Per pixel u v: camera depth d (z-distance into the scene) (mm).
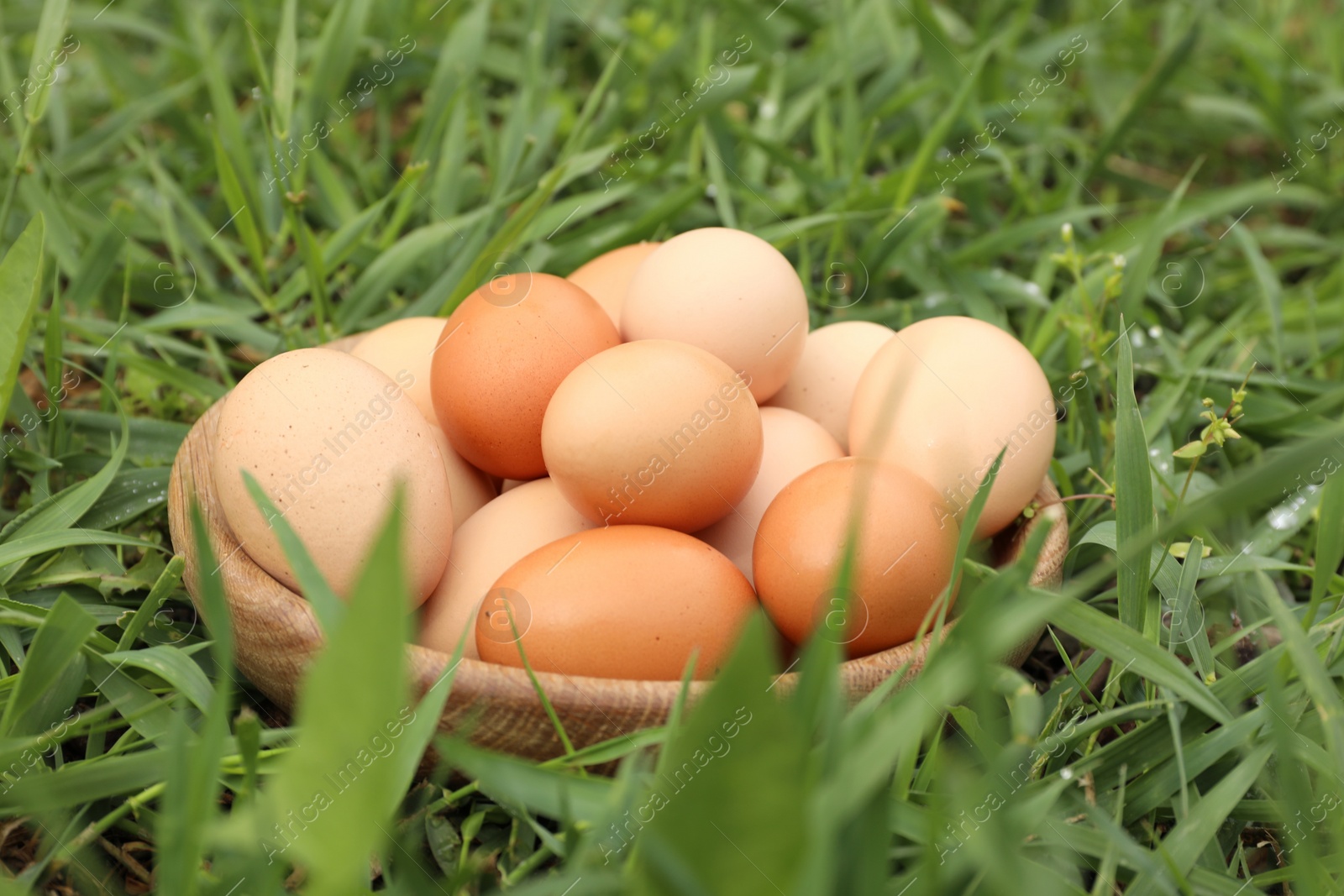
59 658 414
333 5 727
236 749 419
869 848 368
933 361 470
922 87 668
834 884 370
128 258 567
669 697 413
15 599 471
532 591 430
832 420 505
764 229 613
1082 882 427
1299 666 415
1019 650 439
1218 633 487
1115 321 577
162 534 511
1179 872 404
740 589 441
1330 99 710
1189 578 459
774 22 794
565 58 778
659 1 769
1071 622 437
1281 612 422
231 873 389
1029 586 434
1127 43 790
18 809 414
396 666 326
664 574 431
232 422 443
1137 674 453
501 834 438
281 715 465
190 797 373
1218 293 633
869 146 648
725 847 358
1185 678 433
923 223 594
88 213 619
